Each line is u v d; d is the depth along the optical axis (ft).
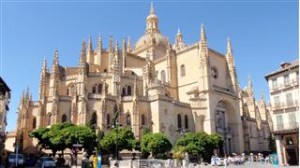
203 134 244.22
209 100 292.40
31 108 256.32
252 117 373.61
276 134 217.56
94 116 244.22
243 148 318.24
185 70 322.14
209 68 304.30
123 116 252.62
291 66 214.28
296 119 207.21
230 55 343.67
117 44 302.45
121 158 229.25
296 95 209.67
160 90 276.41
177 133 266.16
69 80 281.95
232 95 322.55
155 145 211.00
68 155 230.48
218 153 291.17
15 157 194.49
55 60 279.69
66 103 248.93
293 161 208.44
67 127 210.59
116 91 269.85
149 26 443.73
